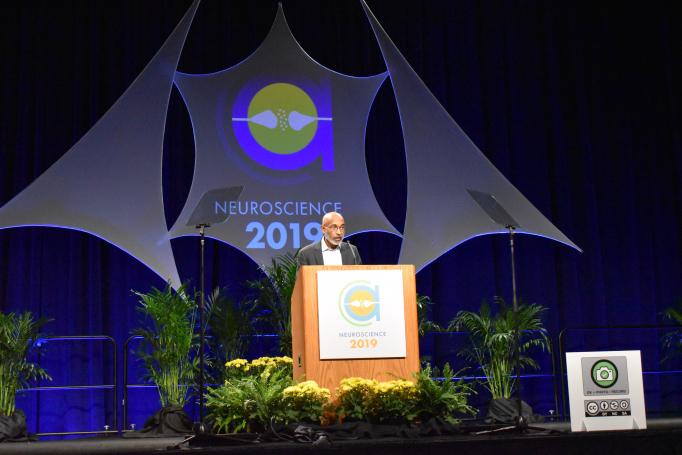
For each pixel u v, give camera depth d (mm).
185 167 6887
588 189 7512
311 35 7262
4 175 6582
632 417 3510
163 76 6688
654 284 7547
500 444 3309
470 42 7535
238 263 6832
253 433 3484
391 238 7125
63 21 6879
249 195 6723
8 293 6477
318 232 6781
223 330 6012
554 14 7762
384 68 7316
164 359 5668
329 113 6992
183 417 5391
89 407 6383
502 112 7480
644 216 7652
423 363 6582
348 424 3408
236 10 7176
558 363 7195
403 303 3602
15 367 5410
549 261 7406
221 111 6820
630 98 7773
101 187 6398
